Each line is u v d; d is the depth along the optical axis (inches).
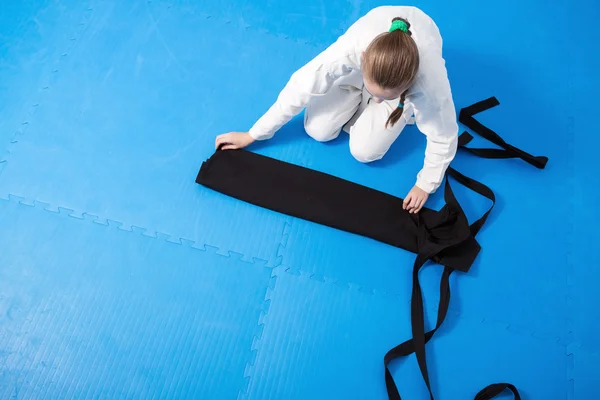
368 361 78.3
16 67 91.9
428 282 84.0
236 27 99.4
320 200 86.1
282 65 97.6
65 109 89.4
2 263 77.9
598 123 99.5
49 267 78.4
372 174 90.6
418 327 79.2
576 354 81.8
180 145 89.1
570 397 79.3
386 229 85.4
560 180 93.9
